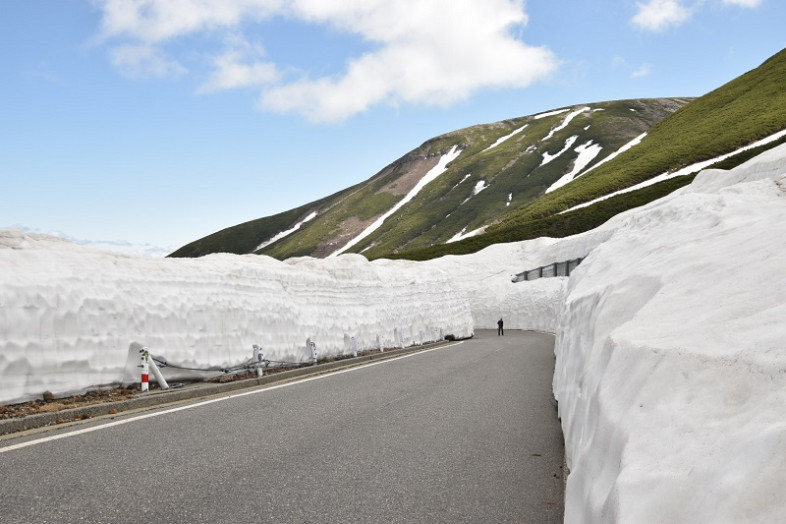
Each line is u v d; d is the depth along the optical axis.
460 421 7.37
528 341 27.00
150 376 9.15
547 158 184.75
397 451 5.77
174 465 5.02
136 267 9.54
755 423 2.10
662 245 6.91
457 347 22.52
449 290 30.14
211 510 3.97
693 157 83.50
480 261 62.84
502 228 91.94
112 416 7.22
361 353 17.39
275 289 13.22
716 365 2.63
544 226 80.19
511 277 58.66
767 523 1.70
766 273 3.69
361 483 4.70
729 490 1.86
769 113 85.19
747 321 3.00
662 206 9.80
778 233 4.48
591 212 76.94
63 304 7.78
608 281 6.84
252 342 11.73
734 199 7.72
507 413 8.00
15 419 6.21
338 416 7.48
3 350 6.93
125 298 8.86
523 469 5.25
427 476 4.96
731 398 2.40
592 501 2.83
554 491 4.63
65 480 4.50
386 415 7.64
